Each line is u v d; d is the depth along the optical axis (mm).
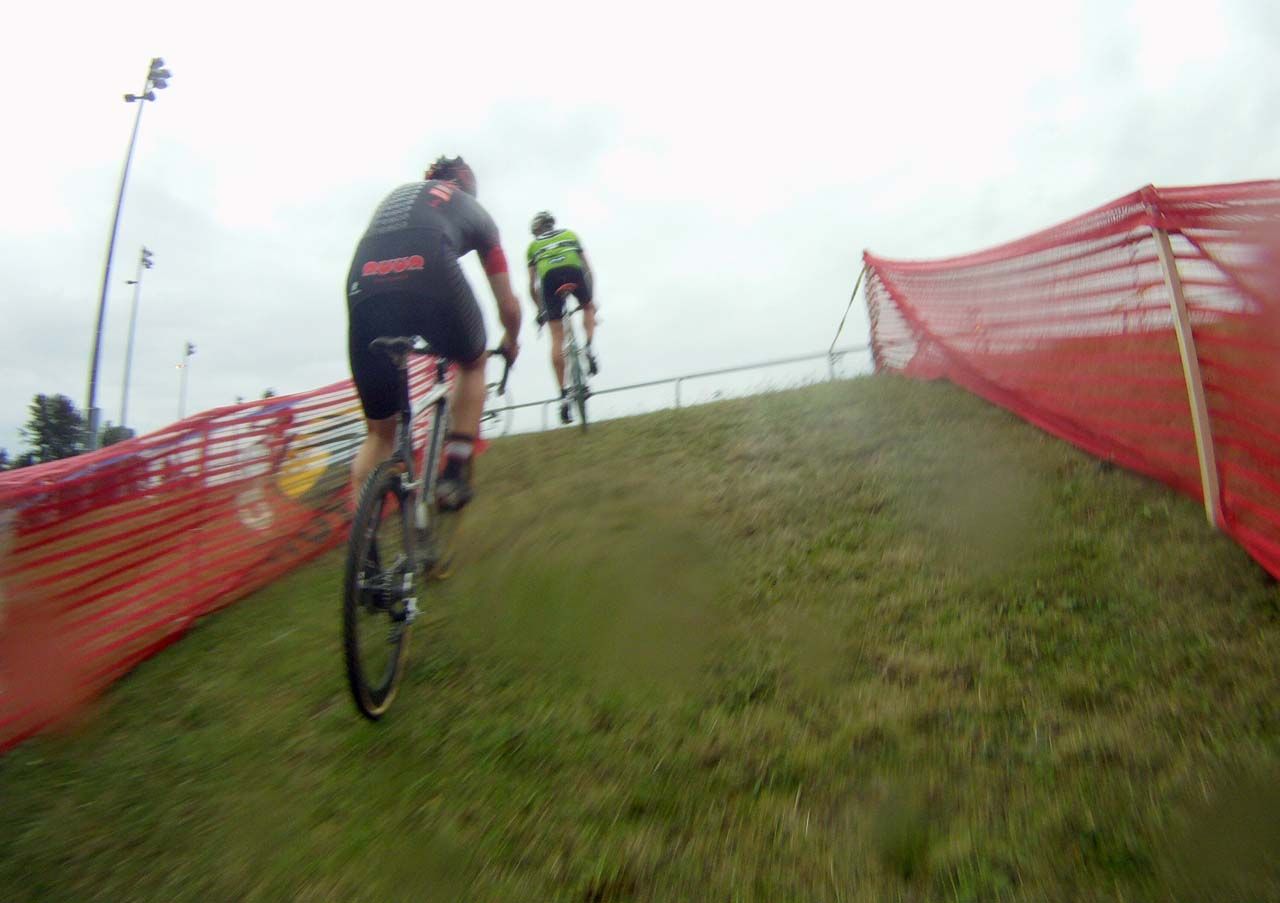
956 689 2248
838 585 2924
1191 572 2627
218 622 3500
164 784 2291
